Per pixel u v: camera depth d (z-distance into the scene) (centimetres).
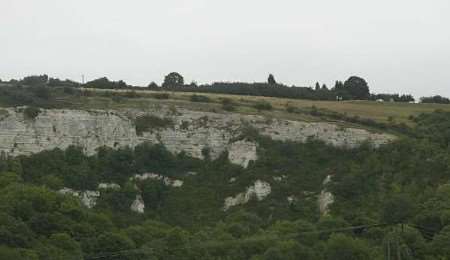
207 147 16188
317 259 11975
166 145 16112
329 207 14250
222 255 12088
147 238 12500
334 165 15538
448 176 14400
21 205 12106
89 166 15162
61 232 11781
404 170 14850
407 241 12081
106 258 11569
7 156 14962
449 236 12119
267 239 12406
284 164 15600
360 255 11900
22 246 11188
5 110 15488
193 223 14212
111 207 14338
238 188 15088
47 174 14662
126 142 15900
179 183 15362
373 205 14000
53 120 15662
